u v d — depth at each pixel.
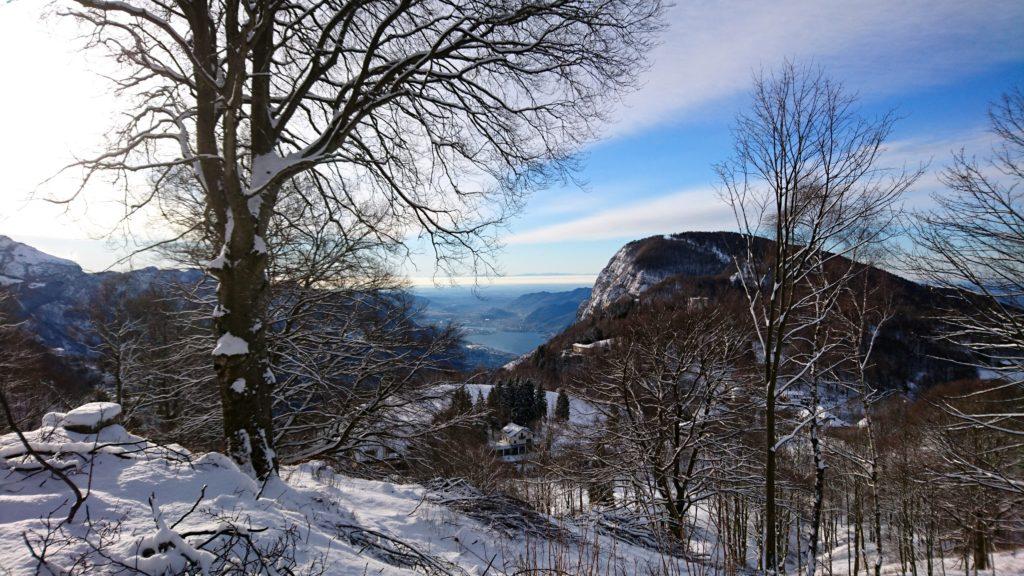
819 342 11.23
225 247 6.22
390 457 12.52
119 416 5.09
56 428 4.62
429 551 5.41
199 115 6.45
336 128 6.66
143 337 14.98
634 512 11.62
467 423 13.12
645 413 16.34
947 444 12.05
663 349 15.39
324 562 3.71
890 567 21.73
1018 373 10.55
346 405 11.72
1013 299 10.27
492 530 6.95
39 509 3.35
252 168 6.66
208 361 11.41
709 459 13.92
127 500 3.72
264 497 4.85
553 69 7.32
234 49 5.88
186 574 2.85
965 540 17.84
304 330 11.88
